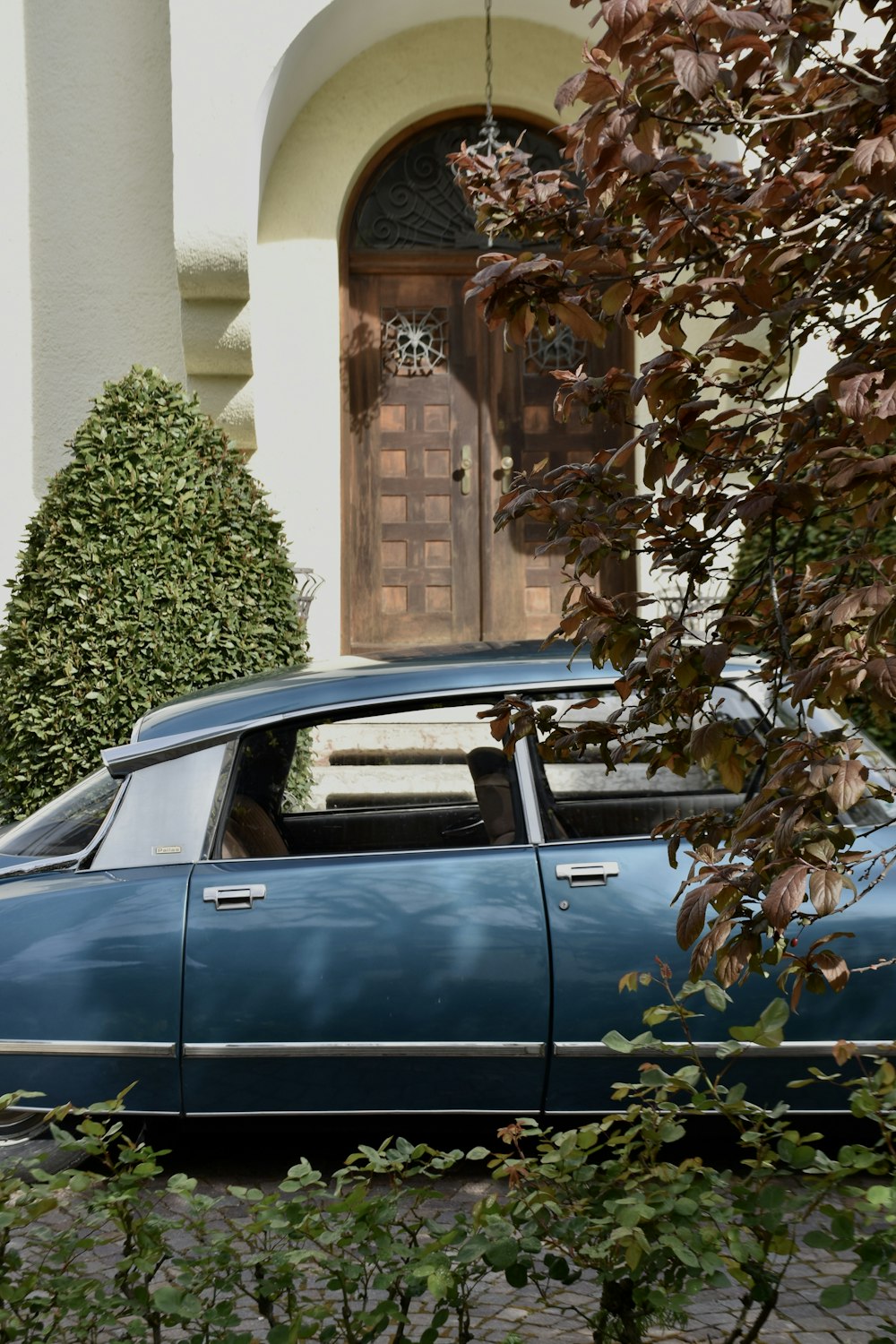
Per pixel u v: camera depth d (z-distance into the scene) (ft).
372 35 28.81
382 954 12.28
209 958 12.36
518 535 31.04
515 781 12.91
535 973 12.23
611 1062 12.21
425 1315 9.04
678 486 7.35
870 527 6.97
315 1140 13.69
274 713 13.30
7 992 12.37
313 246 29.53
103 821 13.30
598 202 7.88
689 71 6.15
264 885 12.55
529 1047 12.19
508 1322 8.98
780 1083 12.17
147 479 22.81
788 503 6.82
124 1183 7.02
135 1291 6.77
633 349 30.32
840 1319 9.17
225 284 26.55
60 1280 6.80
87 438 23.22
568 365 30.91
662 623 7.61
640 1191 6.64
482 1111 12.35
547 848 12.65
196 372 27.76
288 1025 12.26
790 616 7.89
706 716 8.05
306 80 28.37
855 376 6.37
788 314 6.74
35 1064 12.35
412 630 30.94
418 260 30.73
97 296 28.99
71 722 21.72
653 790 13.07
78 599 22.21
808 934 12.10
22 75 28.96
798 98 7.45
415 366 30.94
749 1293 6.89
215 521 22.97
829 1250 6.36
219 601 22.53
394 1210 6.93
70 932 12.52
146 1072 12.33
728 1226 6.72
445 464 31.01
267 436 29.48
